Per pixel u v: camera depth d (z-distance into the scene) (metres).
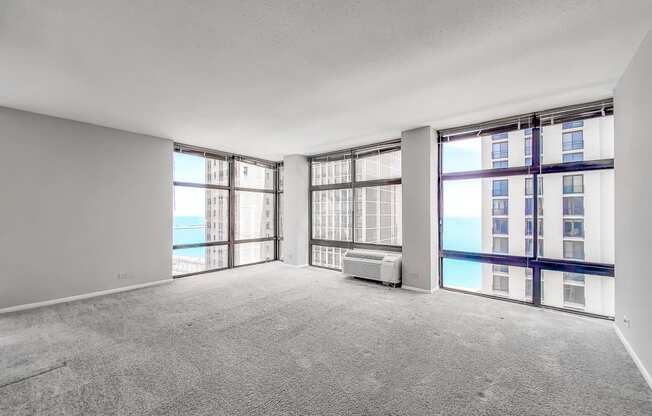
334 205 6.62
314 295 4.49
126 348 2.71
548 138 3.92
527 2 1.83
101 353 2.61
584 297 3.72
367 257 5.43
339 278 5.67
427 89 3.20
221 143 5.79
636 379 2.20
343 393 2.02
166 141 5.38
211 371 2.31
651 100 2.14
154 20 2.00
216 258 6.43
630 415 1.80
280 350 2.67
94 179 4.48
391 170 5.57
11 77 2.89
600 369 2.34
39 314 3.63
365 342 2.85
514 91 3.25
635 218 2.46
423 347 2.74
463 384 2.13
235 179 6.80
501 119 4.21
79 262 4.32
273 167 7.70
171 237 5.42
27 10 1.87
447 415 1.80
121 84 3.06
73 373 2.28
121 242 4.76
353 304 4.05
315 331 3.11
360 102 3.60
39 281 3.97
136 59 2.55
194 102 3.58
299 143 5.80
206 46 2.35
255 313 3.68
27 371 2.31
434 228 4.74
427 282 4.66
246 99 3.49
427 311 3.76
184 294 4.55
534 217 3.99
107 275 4.59
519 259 4.11
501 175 4.25
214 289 4.85
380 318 3.51
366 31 2.15
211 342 2.84
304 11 1.91
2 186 3.71
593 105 3.52
